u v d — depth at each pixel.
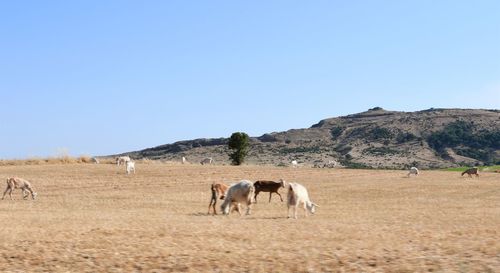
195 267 13.98
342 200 38.78
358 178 60.12
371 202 37.28
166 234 19.14
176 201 37.91
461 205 34.62
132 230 20.08
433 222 23.97
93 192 44.66
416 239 17.77
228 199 29.42
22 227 21.61
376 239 18.02
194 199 39.28
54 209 32.69
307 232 20.03
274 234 19.38
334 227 21.91
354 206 34.38
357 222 24.25
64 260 14.86
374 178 60.28
